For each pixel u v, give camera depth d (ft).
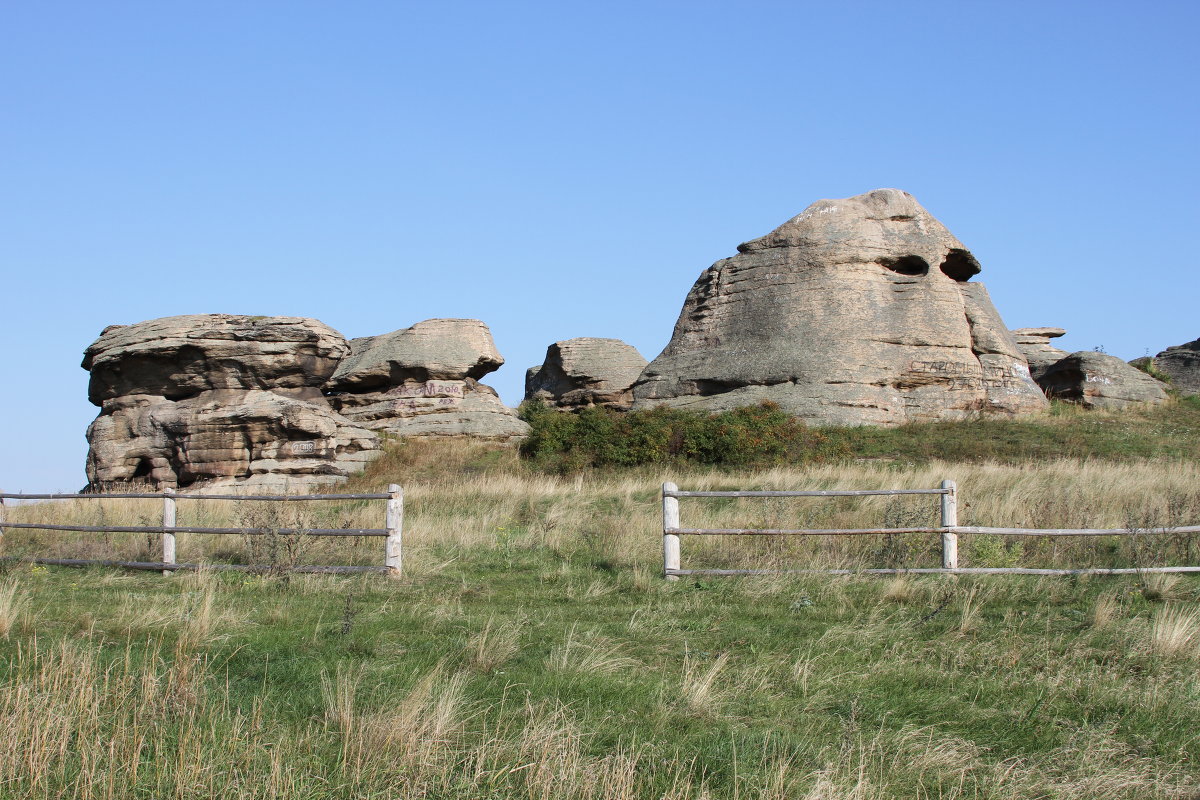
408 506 69.00
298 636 30.40
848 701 24.50
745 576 40.24
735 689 25.30
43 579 42.09
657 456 103.24
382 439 122.11
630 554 45.60
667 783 19.67
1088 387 135.44
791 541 45.11
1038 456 101.24
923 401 126.52
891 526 45.52
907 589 36.42
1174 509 48.98
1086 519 48.75
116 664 25.91
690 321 144.05
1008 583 38.09
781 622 32.73
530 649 29.09
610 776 19.43
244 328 106.11
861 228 135.95
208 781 18.93
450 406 135.44
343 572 41.73
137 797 18.72
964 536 45.78
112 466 106.22
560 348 188.75
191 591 38.73
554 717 22.09
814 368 125.39
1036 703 24.23
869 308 131.44
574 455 106.32
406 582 40.37
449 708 21.91
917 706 24.30
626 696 24.61
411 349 139.13
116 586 40.63
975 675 26.86
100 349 109.70
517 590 39.04
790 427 105.70
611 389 180.04
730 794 19.34
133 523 61.26
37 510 71.36
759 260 139.13
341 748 20.74
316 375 109.19
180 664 24.80
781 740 21.61
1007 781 20.22
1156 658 27.66
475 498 72.84
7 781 18.65
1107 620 31.63
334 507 72.74
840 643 29.68
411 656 27.94
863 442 108.58
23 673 24.48
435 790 19.30
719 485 78.84
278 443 102.89
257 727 21.36
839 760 20.61
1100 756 21.26
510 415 137.28
